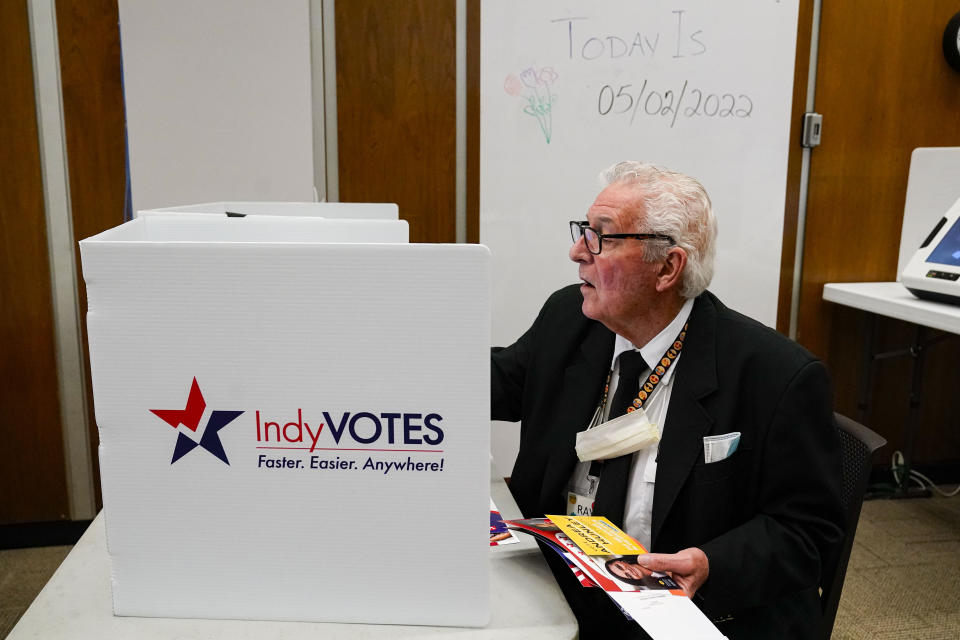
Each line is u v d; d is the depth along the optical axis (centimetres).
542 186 239
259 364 69
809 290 262
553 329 126
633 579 79
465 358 68
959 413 282
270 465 71
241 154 213
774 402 102
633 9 232
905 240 258
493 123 233
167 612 74
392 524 72
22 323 223
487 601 73
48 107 212
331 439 71
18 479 231
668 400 109
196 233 97
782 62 243
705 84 240
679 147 244
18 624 73
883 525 251
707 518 102
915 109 256
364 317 68
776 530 99
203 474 72
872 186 259
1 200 215
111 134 216
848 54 247
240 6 206
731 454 102
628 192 106
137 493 72
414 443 70
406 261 67
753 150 247
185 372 70
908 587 212
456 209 238
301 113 214
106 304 68
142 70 205
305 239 100
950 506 266
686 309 112
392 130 230
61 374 228
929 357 278
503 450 248
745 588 92
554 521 93
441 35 227
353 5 222
